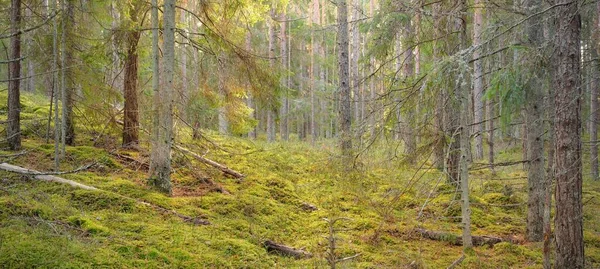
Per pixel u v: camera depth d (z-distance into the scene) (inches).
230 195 357.4
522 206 405.1
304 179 447.2
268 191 389.7
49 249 197.0
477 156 730.8
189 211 301.3
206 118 470.3
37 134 442.9
